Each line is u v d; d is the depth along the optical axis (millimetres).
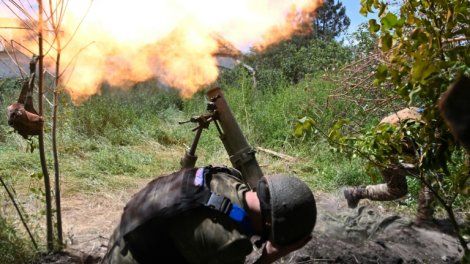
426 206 4766
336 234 4570
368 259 3982
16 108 3594
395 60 2535
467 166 2594
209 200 1988
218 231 1943
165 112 11062
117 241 2176
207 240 1948
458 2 2357
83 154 7539
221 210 1966
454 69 2281
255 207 2041
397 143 2871
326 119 7719
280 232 1942
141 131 9195
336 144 3098
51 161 6711
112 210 5375
